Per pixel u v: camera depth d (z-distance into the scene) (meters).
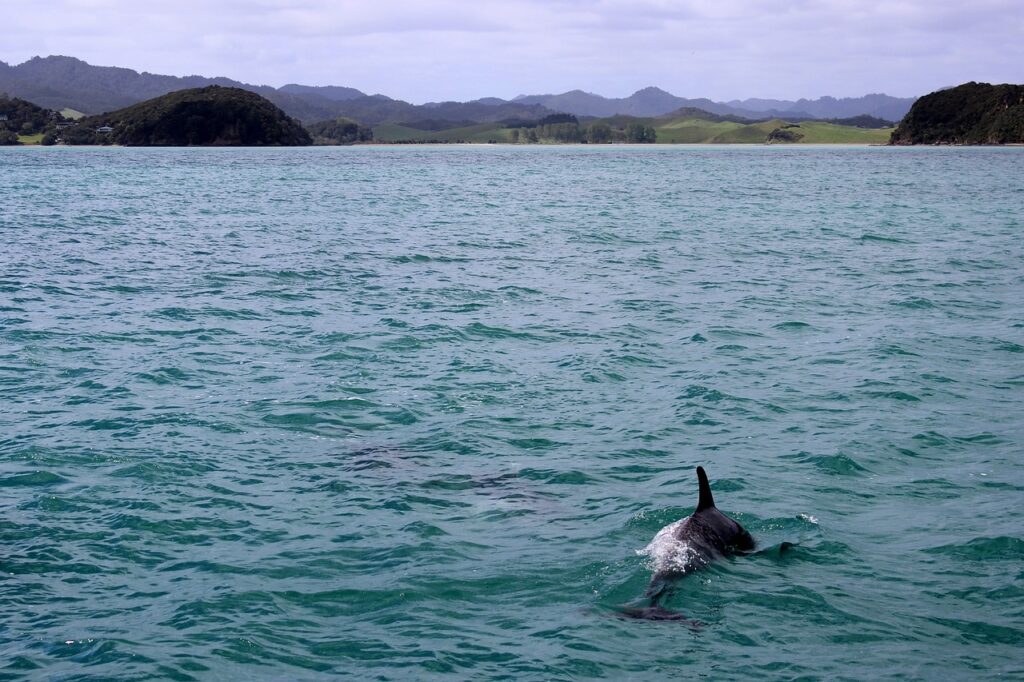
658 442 18.94
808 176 129.25
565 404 21.42
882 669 11.00
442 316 30.70
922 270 41.03
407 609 12.30
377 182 112.88
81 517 15.15
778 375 23.70
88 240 49.94
